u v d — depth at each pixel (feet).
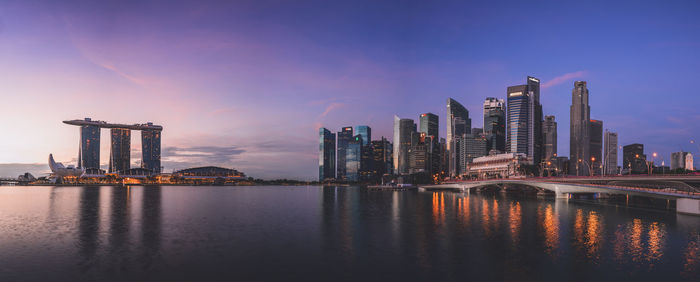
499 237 237.86
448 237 238.89
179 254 191.62
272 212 421.18
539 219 335.26
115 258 183.01
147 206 503.61
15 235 247.91
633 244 211.41
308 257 185.26
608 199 653.71
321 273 158.10
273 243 220.64
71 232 261.03
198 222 321.52
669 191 395.96
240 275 155.53
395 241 225.97
